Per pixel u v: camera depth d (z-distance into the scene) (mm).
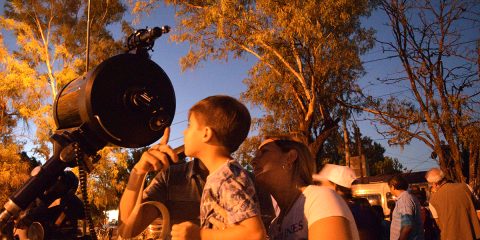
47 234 1823
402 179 5109
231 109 1626
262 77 20938
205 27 19969
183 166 2121
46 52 22656
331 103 21109
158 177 2096
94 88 1695
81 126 1717
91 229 1660
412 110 16938
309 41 19031
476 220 5570
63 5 22906
